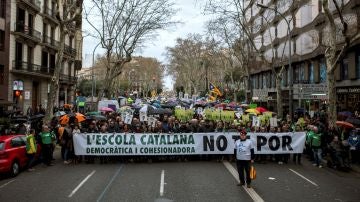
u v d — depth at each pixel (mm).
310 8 37969
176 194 11633
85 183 13227
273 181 13719
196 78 79750
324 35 33406
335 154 16078
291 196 11539
